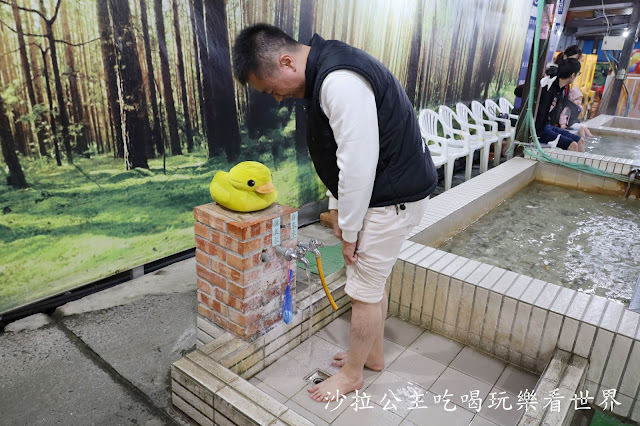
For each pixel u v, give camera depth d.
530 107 5.28
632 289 2.85
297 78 1.57
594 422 1.97
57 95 2.40
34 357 2.22
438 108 5.74
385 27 4.45
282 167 3.85
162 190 3.03
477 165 6.62
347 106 1.42
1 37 2.15
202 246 2.07
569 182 4.98
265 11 3.35
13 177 2.33
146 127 2.84
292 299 2.27
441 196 3.84
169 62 2.87
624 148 6.55
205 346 2.00
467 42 5.95
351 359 1.98
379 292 1.85
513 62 7.55
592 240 3.60
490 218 4.02
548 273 3.04
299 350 2.34
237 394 1.71
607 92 10.53
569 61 5.51
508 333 2.25
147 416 1.90
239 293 1.97
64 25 2.35
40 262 2.54
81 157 2.57
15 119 2.28
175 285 2.97
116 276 3.00
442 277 2.40
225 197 1.96
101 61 2.54
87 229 2.70
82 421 1.85
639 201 4.55
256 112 3.50
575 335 2.04
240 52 1.54
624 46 9.91
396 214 1.70
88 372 2.14
